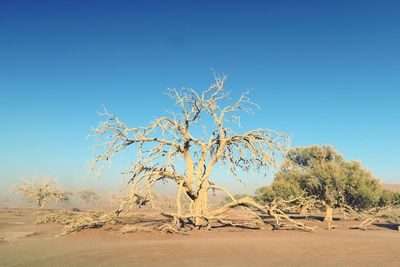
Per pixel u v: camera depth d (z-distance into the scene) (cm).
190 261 1343
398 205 4056
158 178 2777
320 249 1694
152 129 2695
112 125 2609
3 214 4744
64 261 1325
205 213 2770
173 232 2362
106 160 2583
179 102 2775
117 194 2594
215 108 2902
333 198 3784
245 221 3353
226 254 1517
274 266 1252
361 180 3803
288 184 4059
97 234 2228
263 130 2933
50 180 6644
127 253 1516
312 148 4453
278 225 2919
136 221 3369
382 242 1997
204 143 2906
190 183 2798
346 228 3188
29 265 1246
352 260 1379
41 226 2897
